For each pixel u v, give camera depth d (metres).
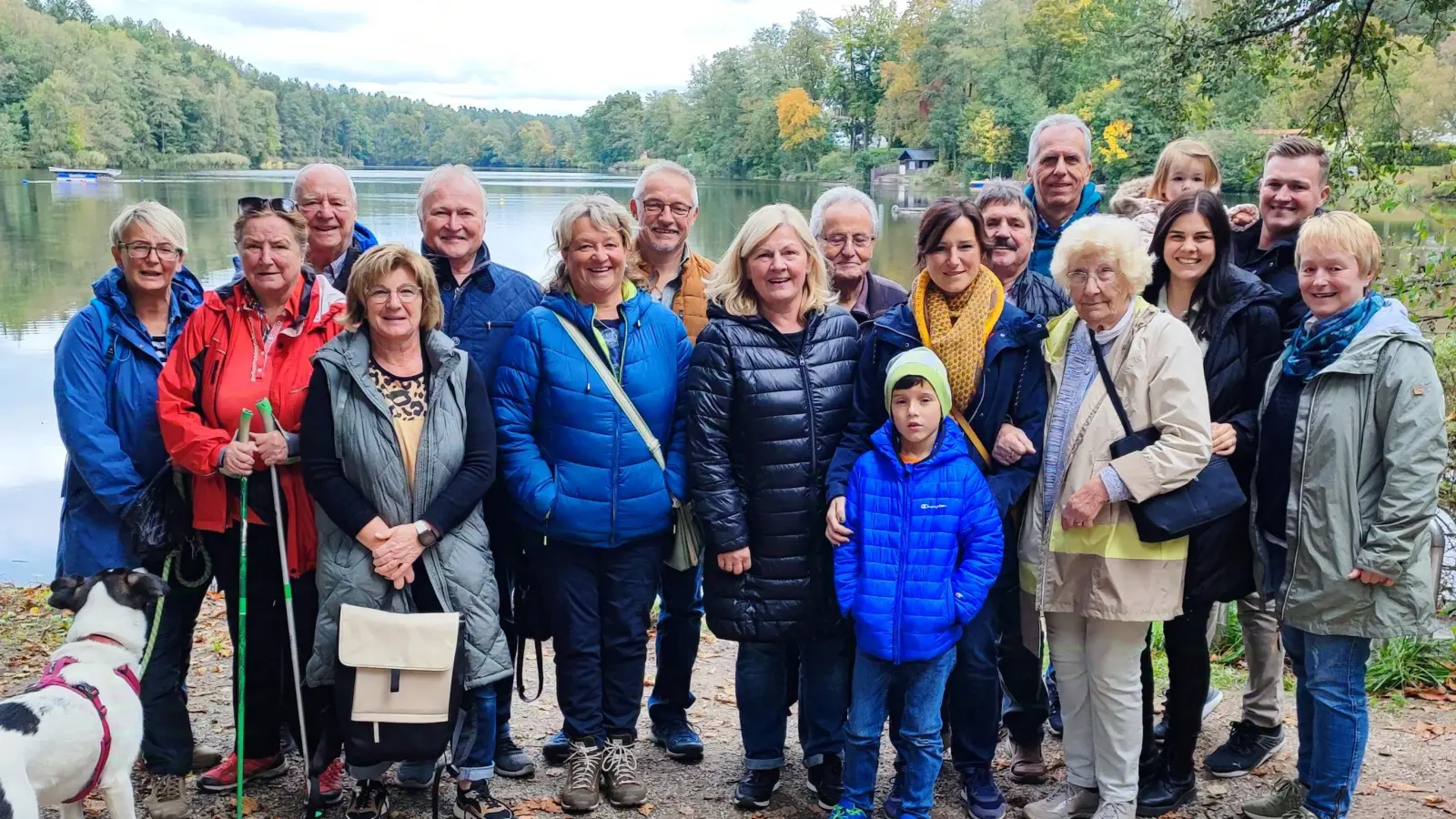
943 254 3.20
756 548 3.28
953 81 64.69
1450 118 14.16
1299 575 3.03
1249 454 3.20
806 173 83.06
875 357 3.30
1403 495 2.86
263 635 3.36
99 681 2.91
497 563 3.63
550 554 3.40
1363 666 3.07
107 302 3.27
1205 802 3.48
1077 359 3.18
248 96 115.81
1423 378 2.88
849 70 85.31
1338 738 3.07
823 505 3.28
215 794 3.50
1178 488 2.98
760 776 3.49
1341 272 2.99
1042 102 56.19
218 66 117.56
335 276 4.11
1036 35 58.94
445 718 2.98
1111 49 52.41
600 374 3.33
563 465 3.33
